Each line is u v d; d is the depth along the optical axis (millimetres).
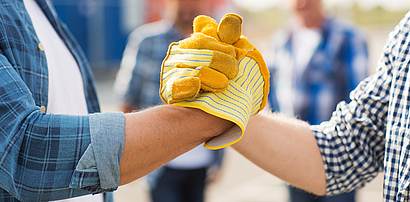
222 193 3922
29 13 1164
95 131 771
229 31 862
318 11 2797
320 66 2721
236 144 1151
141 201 3760
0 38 923
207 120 809
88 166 757
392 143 966
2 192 922
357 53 2695
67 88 1207
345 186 1176
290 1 2965
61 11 11086
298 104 2801
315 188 1188
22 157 758
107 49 12195
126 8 12352
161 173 2471
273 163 1162
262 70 915
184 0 2479
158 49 2508
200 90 812
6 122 761
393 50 1044
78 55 1350
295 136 1180
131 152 778
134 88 2547
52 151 756
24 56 984
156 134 791
